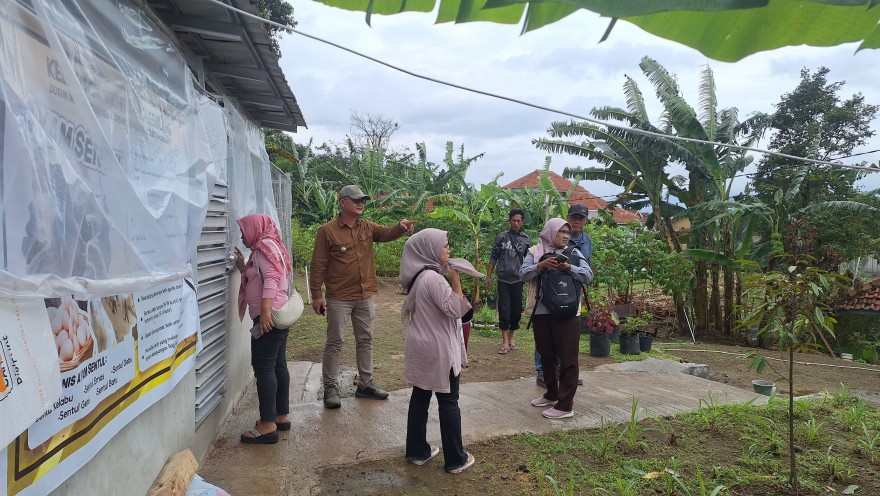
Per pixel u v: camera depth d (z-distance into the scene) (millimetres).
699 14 1146
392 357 7520
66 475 2031
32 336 1666
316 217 21859
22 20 1664
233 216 5047
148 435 2926
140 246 2566
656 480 3717
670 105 11141
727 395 5727
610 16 924
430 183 18828
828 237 13711
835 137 20984
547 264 4852
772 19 1143
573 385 4918
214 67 4551
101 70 2268
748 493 3562
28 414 1618
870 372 8031
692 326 11898
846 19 1138
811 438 4352
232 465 3943
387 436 4492
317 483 3682
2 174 1562
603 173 12898
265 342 4266
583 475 3824
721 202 11062
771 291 3564
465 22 1178
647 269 10656
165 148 3010
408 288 4039
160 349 2990
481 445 4332
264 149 7234
